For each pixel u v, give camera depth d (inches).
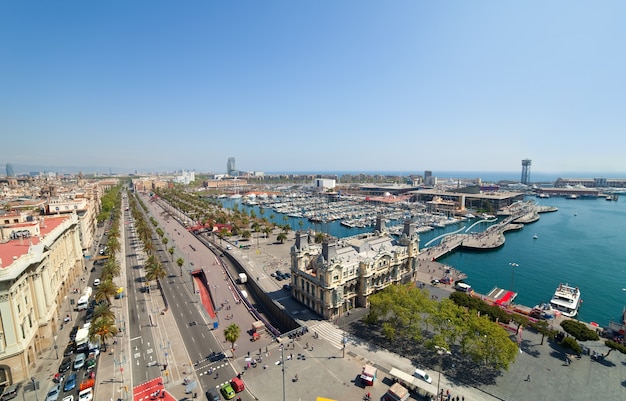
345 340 4252.0
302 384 3437.5
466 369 3649.1
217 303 5674.2
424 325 4712.1
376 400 3196.4
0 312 3393.2
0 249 4247.0
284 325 5157.5
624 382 3398.1
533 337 4274.1
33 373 3713.1
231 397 3230.8
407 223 6176.2
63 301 5639.8
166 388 3432.6
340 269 4926.2
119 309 5378.9
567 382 3403.1
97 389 3432.6
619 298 6289.4
